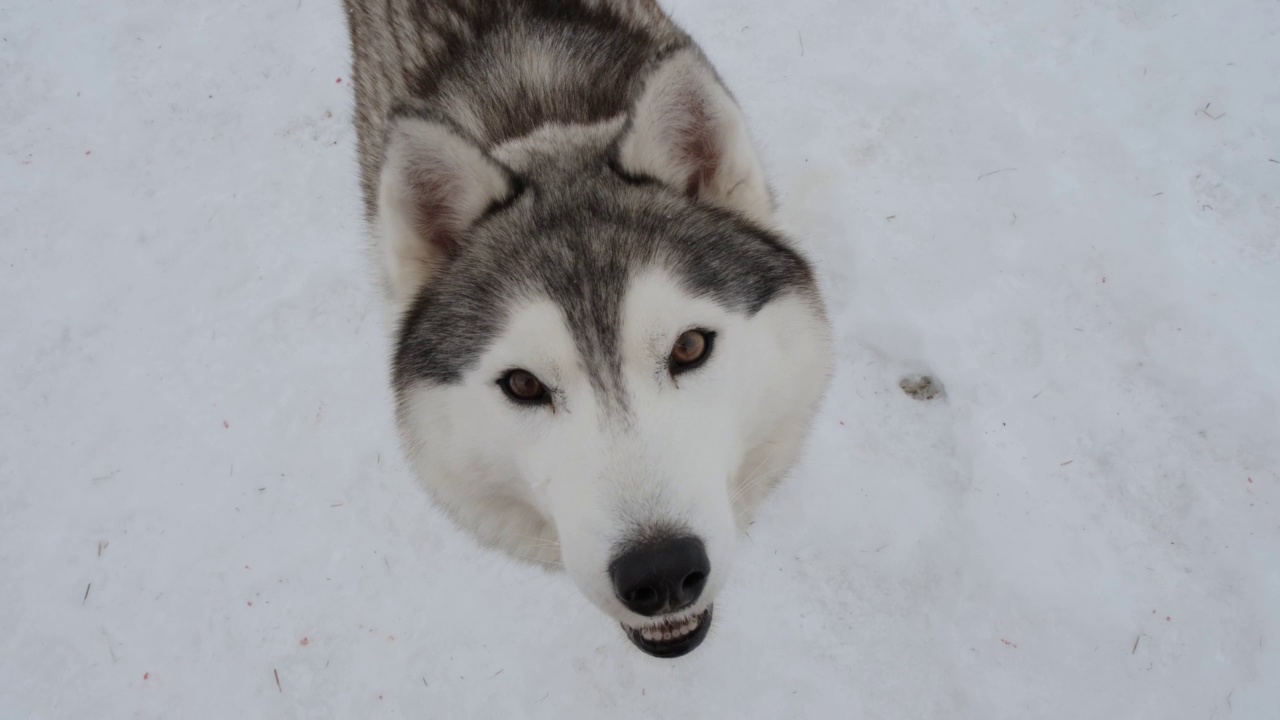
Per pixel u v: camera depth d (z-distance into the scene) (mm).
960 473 858
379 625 862
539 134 765
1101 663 796
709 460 667
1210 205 907
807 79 1067
